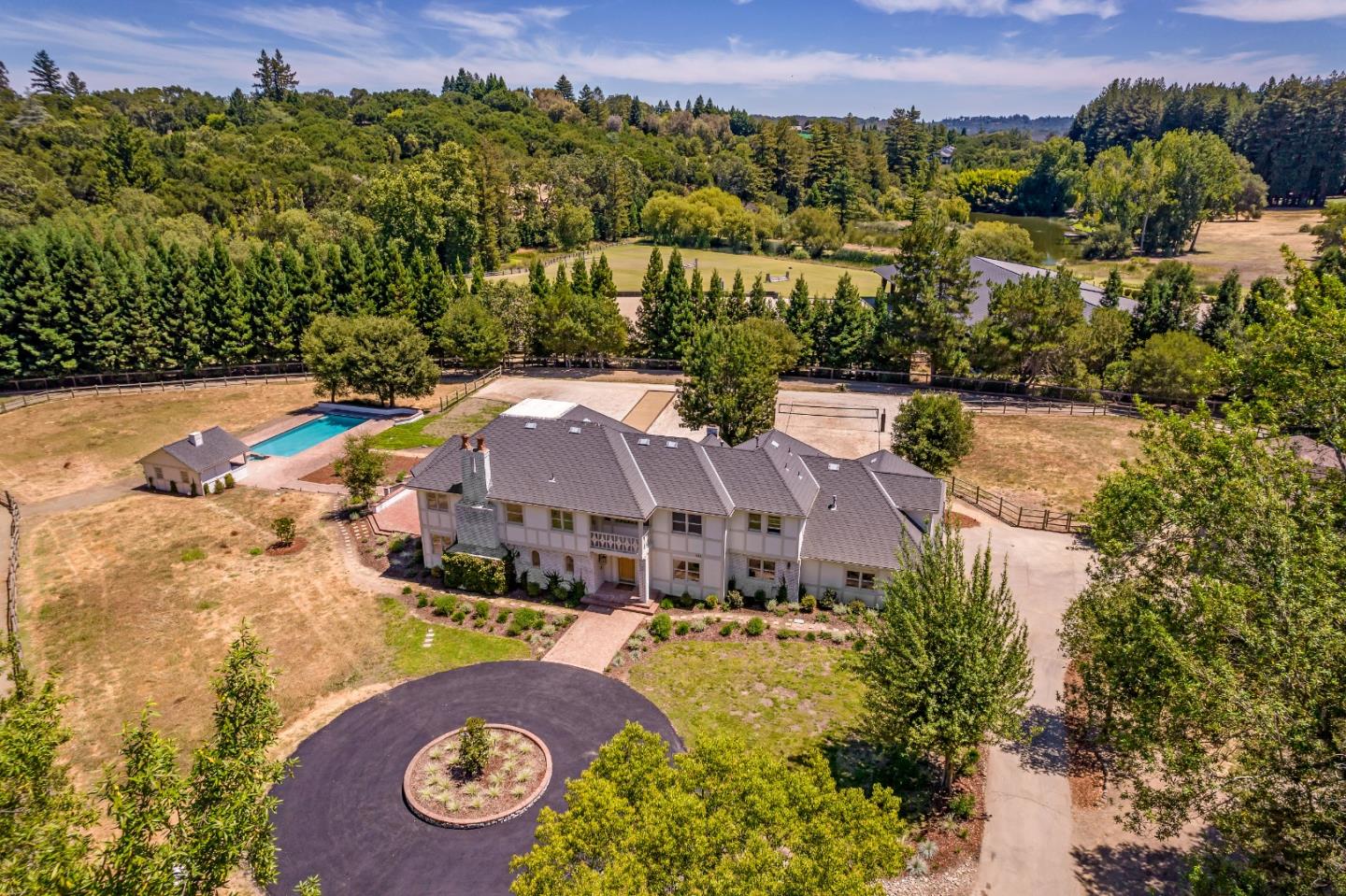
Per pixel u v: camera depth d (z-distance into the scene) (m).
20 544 48.69
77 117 198.00
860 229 176.12
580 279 89.38
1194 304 74.69
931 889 24.28
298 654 37.47
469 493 42.59
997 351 75.88
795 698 34.03
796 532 40.25
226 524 51.53
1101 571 29.33
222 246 82.69
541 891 15.86
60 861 14.59
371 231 129.12
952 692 25.11
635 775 19.09
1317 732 18.39
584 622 40.25
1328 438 25.38
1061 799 28.06
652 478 41.88
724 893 14.91
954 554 27.64
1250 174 174.75
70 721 32.88
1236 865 22.17
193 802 17.56
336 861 25.84
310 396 79.62
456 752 30.52
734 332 59.28
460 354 81.31
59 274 76.25
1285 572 19.66
